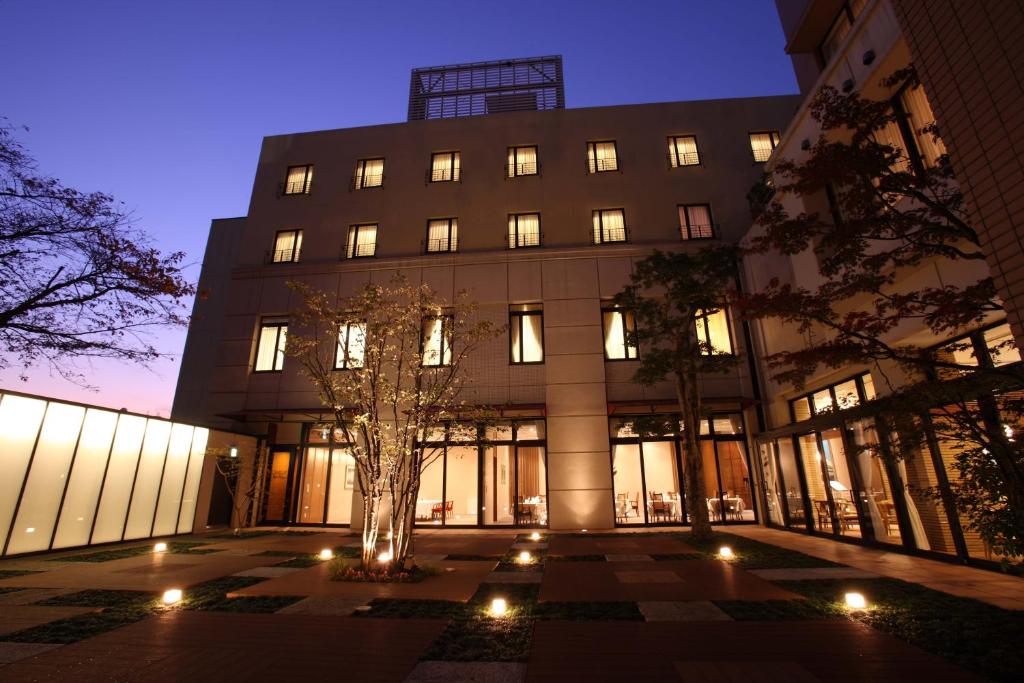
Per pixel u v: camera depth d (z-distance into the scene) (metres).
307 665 4.54
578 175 19.33
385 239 19.14
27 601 6.90
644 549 11.44
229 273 24.03
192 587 7.74
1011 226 3.48
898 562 9.12
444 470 16.72
